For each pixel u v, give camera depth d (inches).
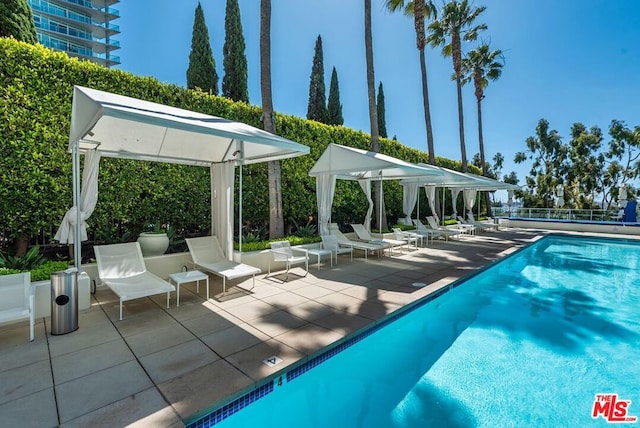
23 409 88.5
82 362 114.7
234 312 166.6
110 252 191.8
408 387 127.4
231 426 98.1
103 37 1568.7
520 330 179.3
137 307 173.8
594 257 397.4
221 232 248.2
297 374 118.3
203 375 106.7
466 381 130.7
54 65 206.4
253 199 319.6
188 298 190.5
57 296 136.5
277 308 172.7
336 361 134.3
